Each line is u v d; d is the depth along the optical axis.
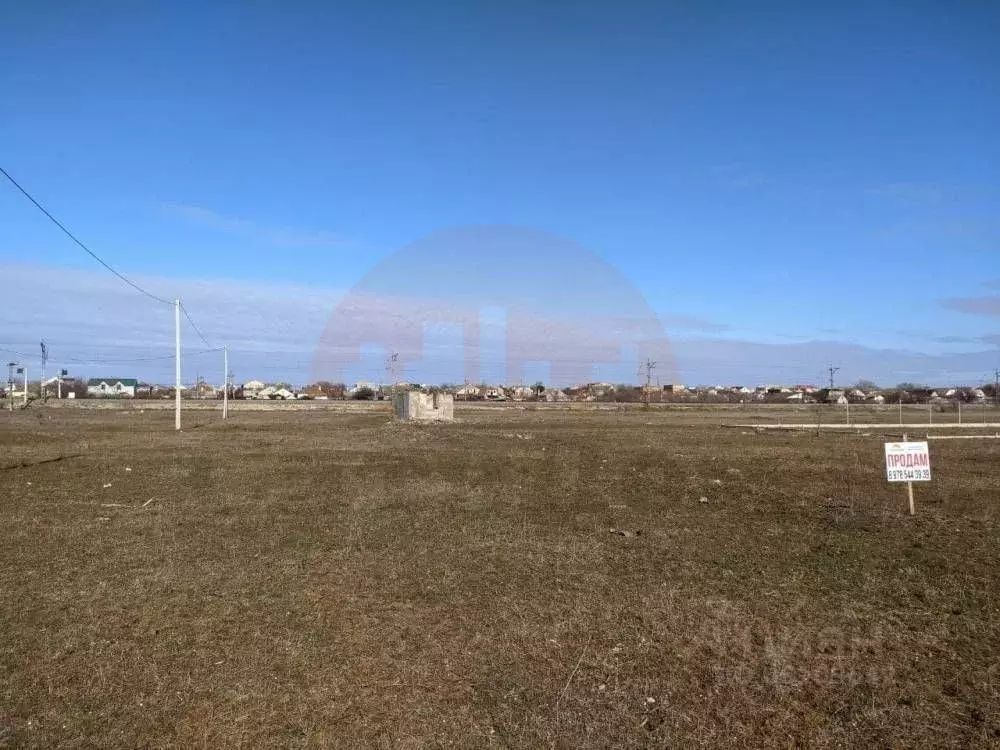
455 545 9.79
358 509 12.74
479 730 4.57
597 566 8.63
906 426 44.09
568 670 5.49
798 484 16.39
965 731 4.57
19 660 5.63
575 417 55.66
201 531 10.77
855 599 7.30
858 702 4.96
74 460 21.67
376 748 4.36
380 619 6.64
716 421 51.34
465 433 35.25
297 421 48.31
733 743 4.43
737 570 8.45
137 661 5.62
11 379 95.00
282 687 5.17
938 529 10.98
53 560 8.91
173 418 53.34
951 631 6.36
